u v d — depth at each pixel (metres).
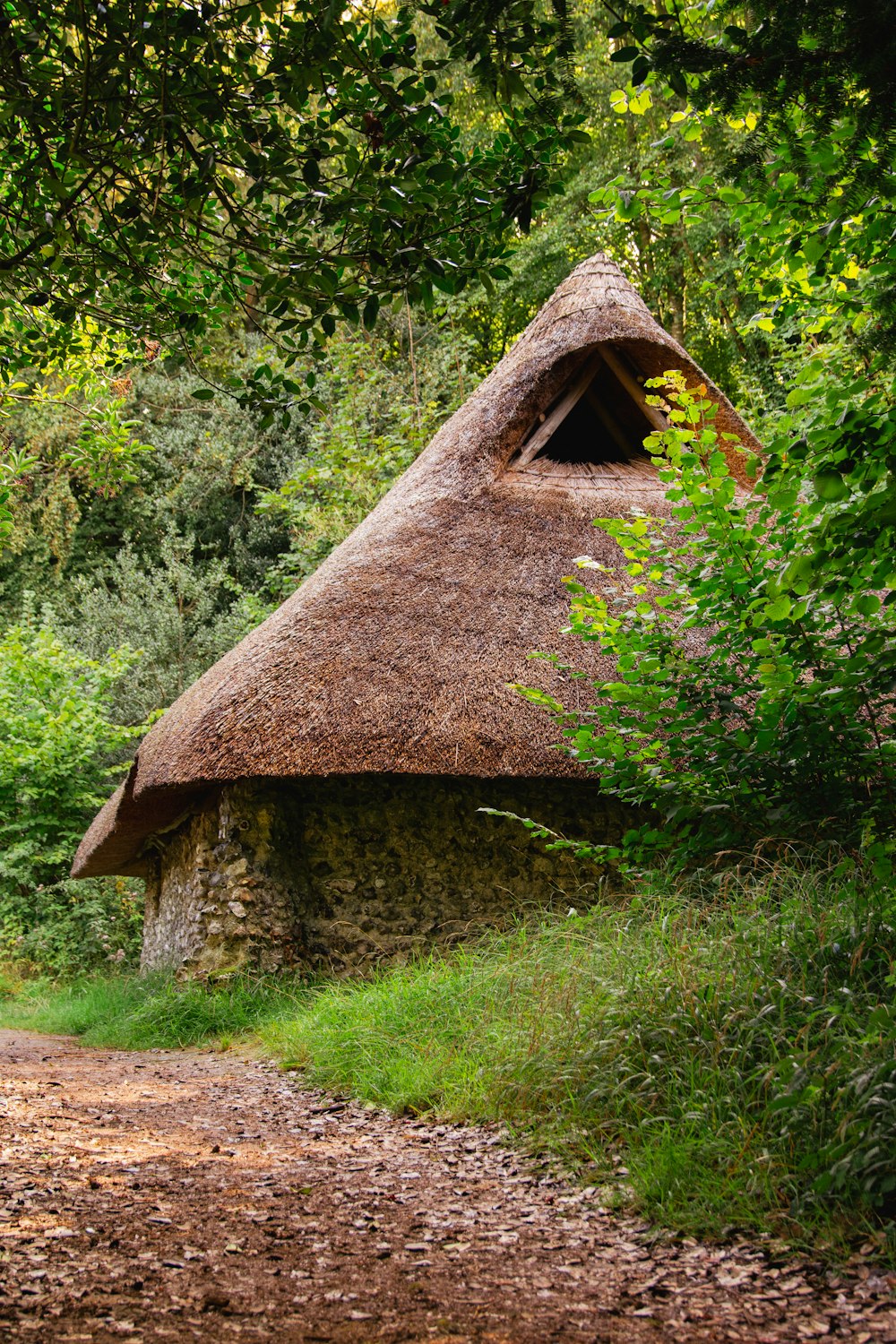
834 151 2.78
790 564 2.89
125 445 7.22
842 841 4.14
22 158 3.75
